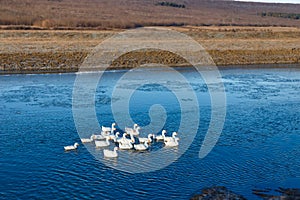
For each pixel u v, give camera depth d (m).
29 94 54.56
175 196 27.75
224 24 191.50
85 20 152.88
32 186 29.08
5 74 68.38
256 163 33.22
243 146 36.88
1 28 116.56
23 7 188.25
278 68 83.94
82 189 28.69
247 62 89.69
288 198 27.45
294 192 28.38
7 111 46.28
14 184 29.33
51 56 79.56
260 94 57.62
